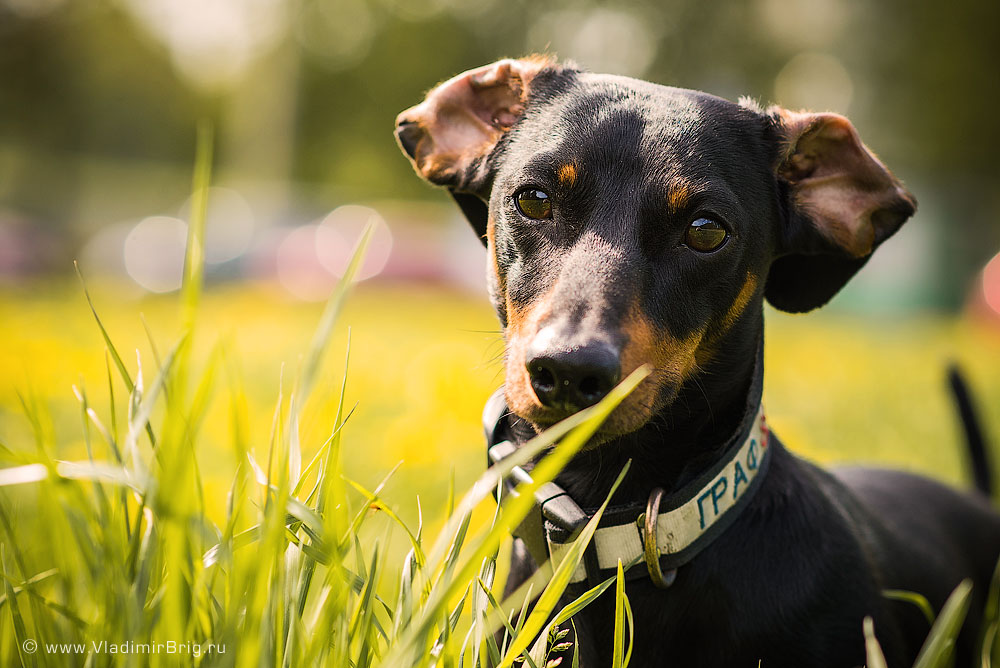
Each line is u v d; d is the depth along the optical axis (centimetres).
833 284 276
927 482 357
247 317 1155
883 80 2714
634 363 209
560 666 231
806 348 988
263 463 342
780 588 228
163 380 160
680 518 223
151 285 1681
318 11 3925
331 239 1759
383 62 4019
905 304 1881
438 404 468
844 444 580
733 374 239
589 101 246
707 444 238
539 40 3600
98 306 1188
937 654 182
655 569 218
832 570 236
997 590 277
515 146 251
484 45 3875
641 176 228
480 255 1845
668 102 245
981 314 1600
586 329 202
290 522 186
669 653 229
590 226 226
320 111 4125
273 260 1720
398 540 348
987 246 1984
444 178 279
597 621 229
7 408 477
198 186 158
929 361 978
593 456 242
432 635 179
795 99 3012
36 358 550
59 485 164
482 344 928
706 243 230
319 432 240
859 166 262
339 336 915
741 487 230
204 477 411
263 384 646
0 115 4172
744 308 241
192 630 172
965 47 2598
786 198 260
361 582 189
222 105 5519
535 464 246
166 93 5353
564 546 222
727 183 236
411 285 1750
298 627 171
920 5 2638
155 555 171
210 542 168
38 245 1925
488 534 157
